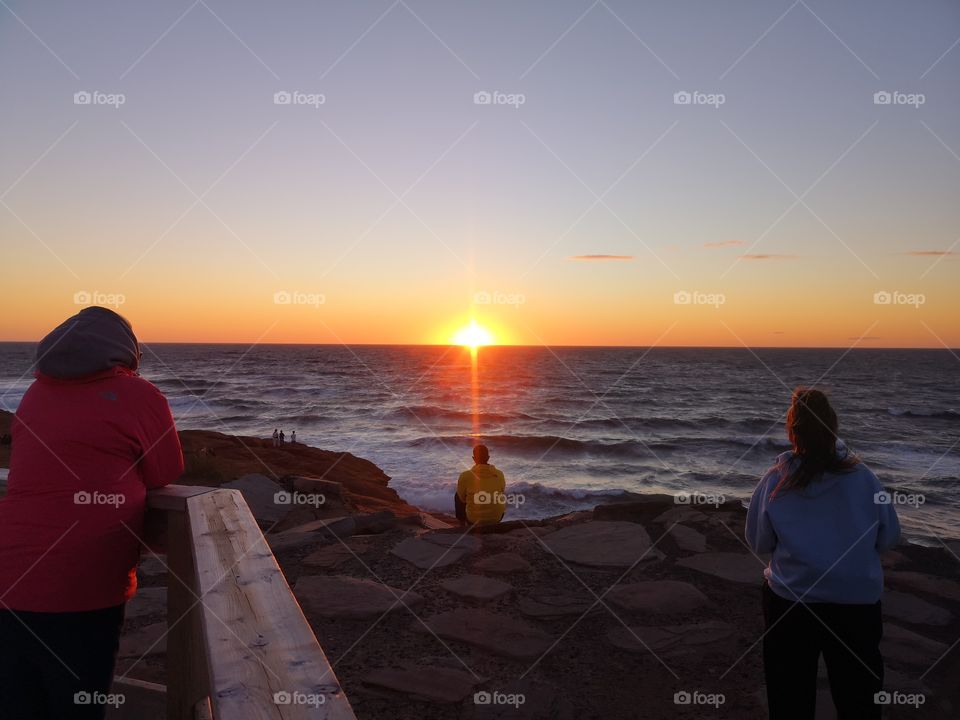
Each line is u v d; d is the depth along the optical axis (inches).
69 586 82.7
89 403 86.9
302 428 1966.0
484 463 276.7
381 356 6569.9
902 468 1256.2
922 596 198.1
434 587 201.3
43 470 84.3
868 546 104.9
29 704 82.7
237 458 1086.4
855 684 105.0
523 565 217.8
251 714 40.7
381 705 137.1
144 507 91.8
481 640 164.9
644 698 141.3
